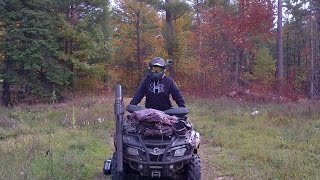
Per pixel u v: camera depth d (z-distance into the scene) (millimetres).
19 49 27547
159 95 7117
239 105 21031
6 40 27281
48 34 28234
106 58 35281
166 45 42000
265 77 34531
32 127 14656
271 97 23531
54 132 13453
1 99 29281
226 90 28125
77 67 31922
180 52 42250
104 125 14742
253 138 11797
